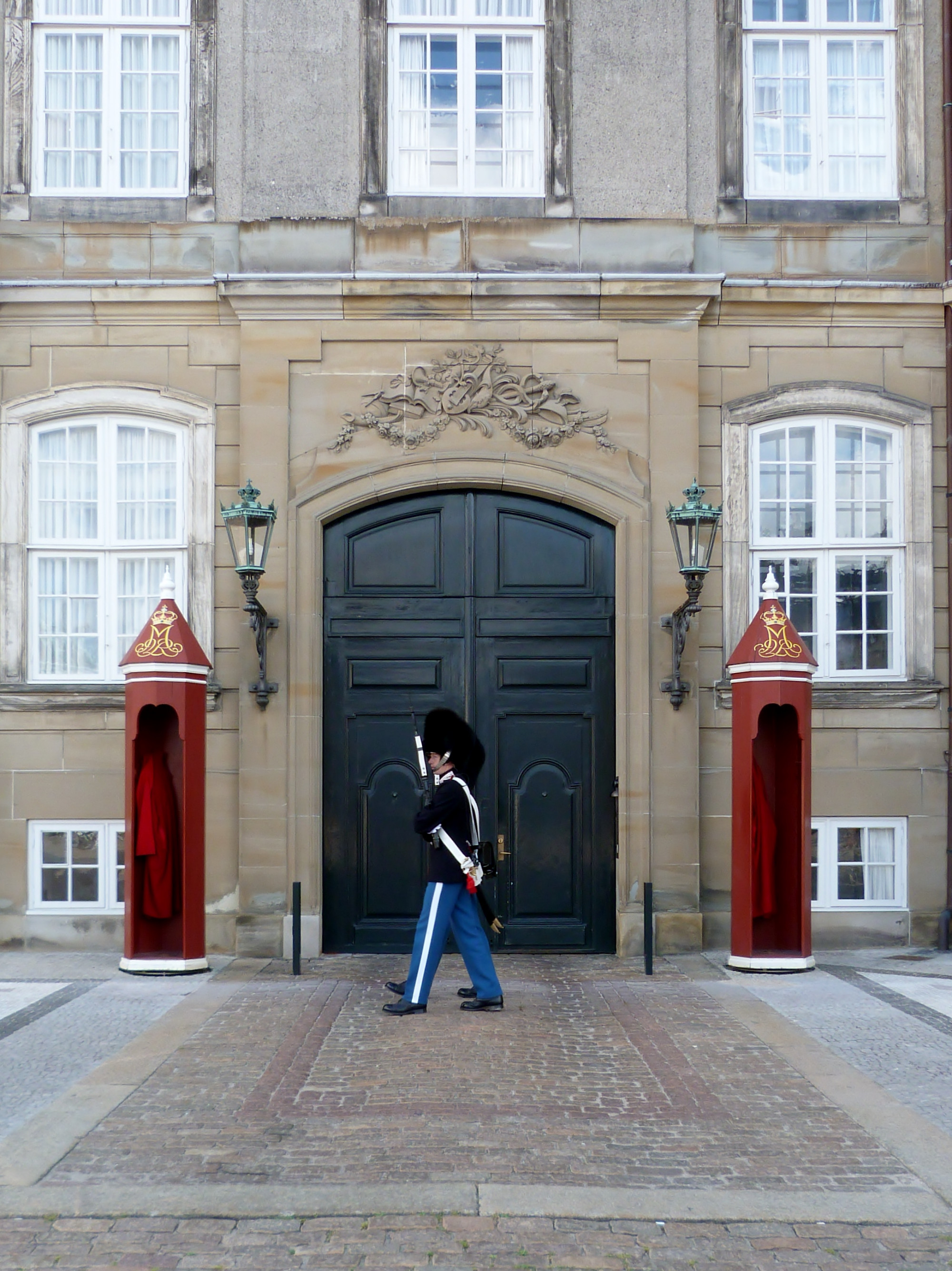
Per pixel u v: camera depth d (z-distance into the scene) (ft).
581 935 31.32
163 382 32.12
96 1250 13.46
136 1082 19.12
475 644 31.76
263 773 30.86
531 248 32.01
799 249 32.71
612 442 31.63
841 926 31.76
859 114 33.30
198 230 32.32
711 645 31.83
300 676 31.04
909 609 32.32
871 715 32.01
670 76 32.40
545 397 31.58
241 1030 22.45
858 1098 18.49
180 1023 22.88
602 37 32.48
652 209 32.22
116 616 32.27
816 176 33.12
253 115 32.17
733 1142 16.69
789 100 33.32
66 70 33.04
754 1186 15.21
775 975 27.86
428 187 32.58
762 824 28.86
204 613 31.68
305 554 31.32
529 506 31.99
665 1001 25.09
